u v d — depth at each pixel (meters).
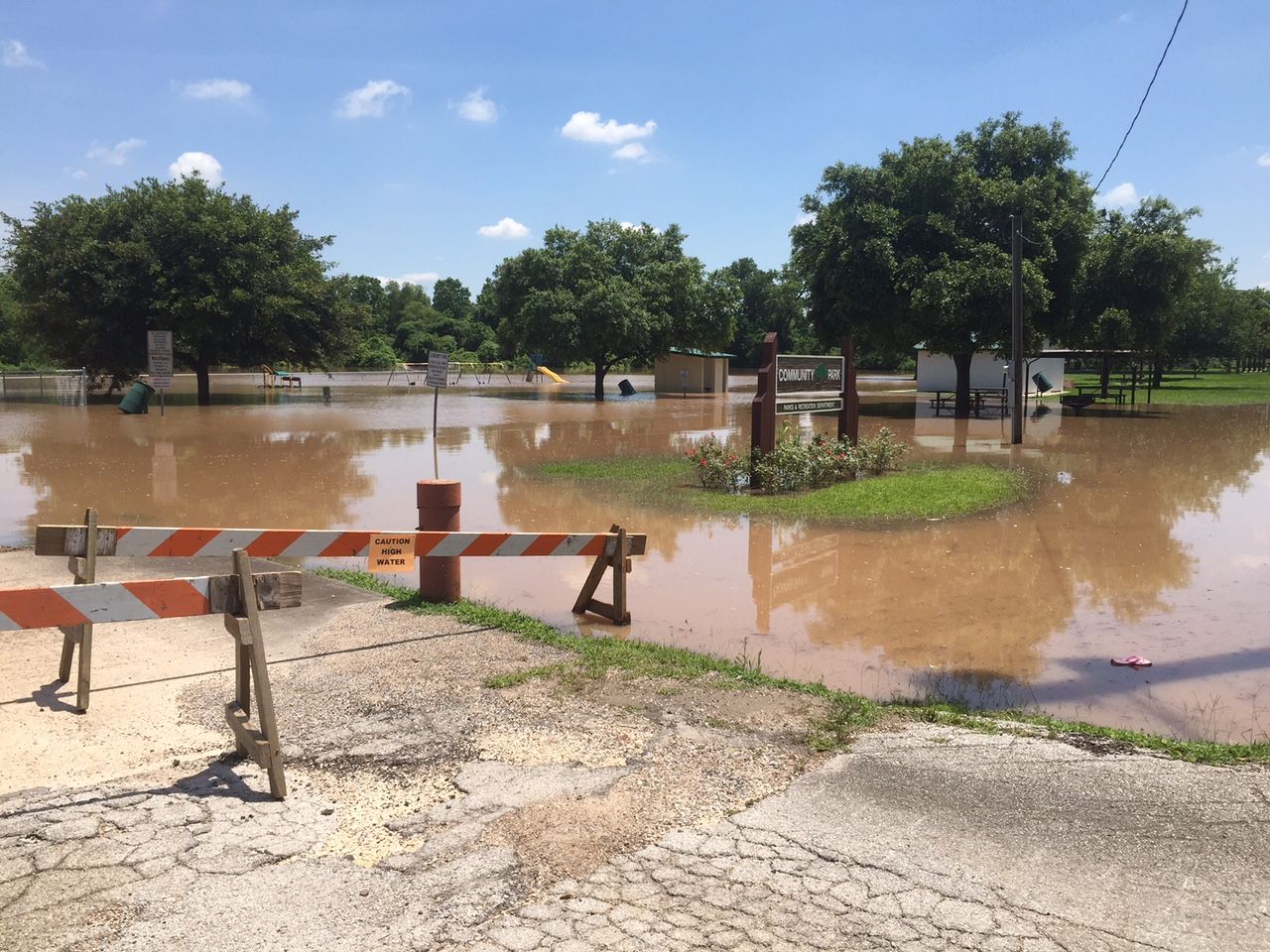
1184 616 7.11
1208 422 26.53
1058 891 3.15
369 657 5.66
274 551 5.32
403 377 62.88
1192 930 2.93
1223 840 3.47
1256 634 6.65
